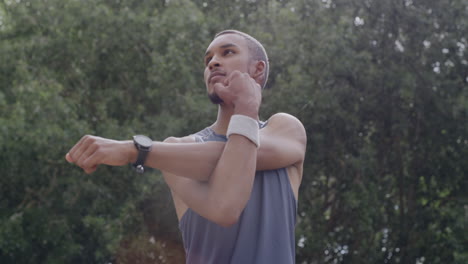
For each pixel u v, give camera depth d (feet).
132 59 39.06
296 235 36.06
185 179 6.95
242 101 6.79
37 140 34.63
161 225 37.86
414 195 40.83
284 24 37.52
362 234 39.11
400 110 40.52
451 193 41.55
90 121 39.17
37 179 37.40
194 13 36.78
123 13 37.83
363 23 40.24
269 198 7.35
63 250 36.68
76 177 36.29
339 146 38.73
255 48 7.78
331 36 36.29
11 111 36.60
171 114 36.91
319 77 37.35
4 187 37.86
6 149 35.76
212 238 7.27
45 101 35.63
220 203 6.52
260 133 7.60
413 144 41.39
